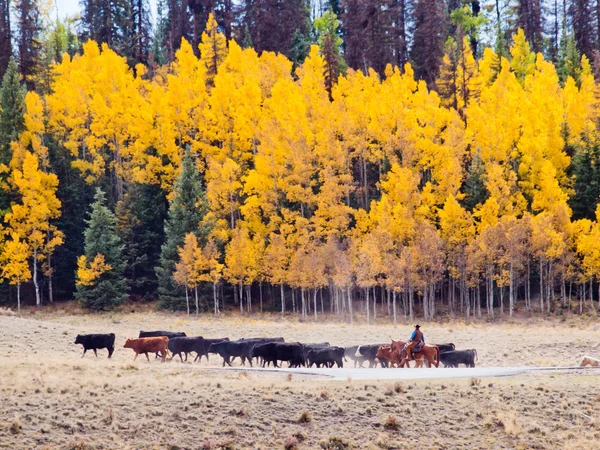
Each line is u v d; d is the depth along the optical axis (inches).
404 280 2422.5
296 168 2719.0
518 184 2881.4
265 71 3730.3
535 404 831.1
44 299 2834.6
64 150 3161.9
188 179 2765.7
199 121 3169.3
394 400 829.2
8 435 695.7
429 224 2593.5
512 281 2529.5
